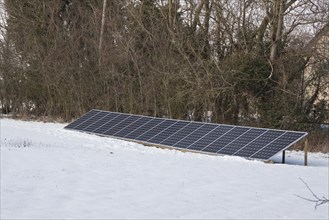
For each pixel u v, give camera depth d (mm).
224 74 27625
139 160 17516
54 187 12539
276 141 18766
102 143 22625
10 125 31141
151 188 12734
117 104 32719
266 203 11477
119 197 11664
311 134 25906
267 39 28547
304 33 27375
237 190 12797
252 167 16656
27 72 37344
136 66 31594
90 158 17516
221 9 28875
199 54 28781
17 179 13352
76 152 18938
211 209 10766
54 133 26438
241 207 11031
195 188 12883
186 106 29297
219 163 17375
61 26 37625
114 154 19016
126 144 22516
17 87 37938
